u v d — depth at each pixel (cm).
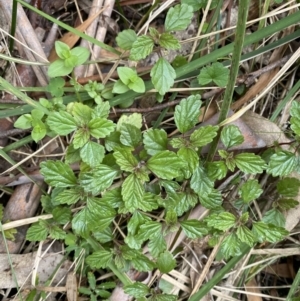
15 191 30
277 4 32
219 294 32
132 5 33
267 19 32
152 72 27
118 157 26
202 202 28
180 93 31
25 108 28
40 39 32
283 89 33
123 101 29
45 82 30
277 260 34
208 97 30
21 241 31
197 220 28
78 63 28
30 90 29
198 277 32
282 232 28
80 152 26
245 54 30
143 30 32
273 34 31
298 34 30
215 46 31
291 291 29
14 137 31
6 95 30
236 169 31
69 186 28
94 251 30
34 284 30
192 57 31
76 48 28
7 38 31
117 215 31
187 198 28
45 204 29
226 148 27
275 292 34
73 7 33
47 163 27
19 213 30
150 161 26
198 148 29
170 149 28
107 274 31
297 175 31
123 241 31
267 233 28
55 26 32
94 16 31
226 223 28
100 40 31
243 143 29
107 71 31
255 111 33
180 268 32
